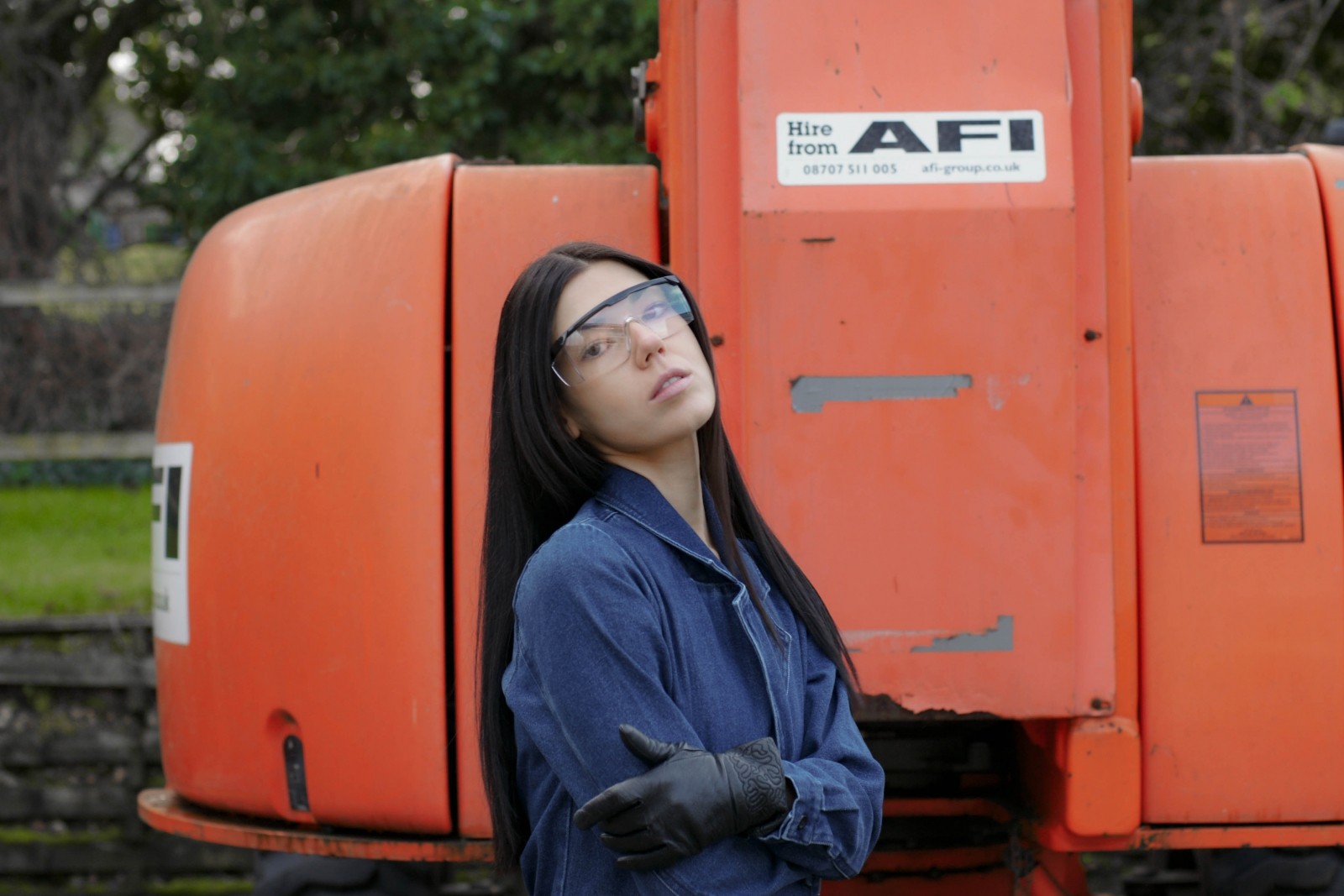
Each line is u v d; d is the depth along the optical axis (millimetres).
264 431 2895
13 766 5184
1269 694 2682
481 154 9664
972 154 2480
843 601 2480
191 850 5176
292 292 2941
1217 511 2701
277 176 9352
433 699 2699
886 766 3080
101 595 5598
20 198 10133
